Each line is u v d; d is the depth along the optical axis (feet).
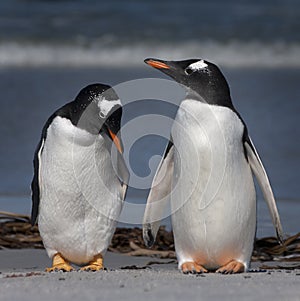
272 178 104.58
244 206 51.37
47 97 156.25
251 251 53.16
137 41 226.99
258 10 262.47
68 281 45.06
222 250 51.98
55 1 262.47
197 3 269.64
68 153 51.11
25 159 114.01
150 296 39.29
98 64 205.26
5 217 76.95
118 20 244.22
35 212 54.03
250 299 38.91
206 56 220.02
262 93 164.04
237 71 197.98
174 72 52.11
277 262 65.87
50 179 51.98
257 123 136.56
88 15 248.73
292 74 193.06
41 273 50.11
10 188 98.63
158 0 270.46
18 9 252.42
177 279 46.37
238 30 238.27
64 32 230.48
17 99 153.07
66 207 52.44
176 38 230.27
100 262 54.75
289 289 42.06
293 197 95.25
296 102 154.81
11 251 67.46
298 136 127.95
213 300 38.42
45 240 54.34
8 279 46.80
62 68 196.75
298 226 79.71
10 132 128.47
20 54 213.66
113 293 40.19
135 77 182.29
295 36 234.17
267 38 232.12
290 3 272.10
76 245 53.78
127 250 70.85
